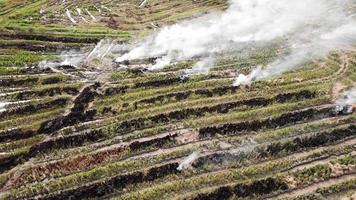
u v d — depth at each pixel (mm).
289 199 29156
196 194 29438
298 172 30781
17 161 32500
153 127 34938
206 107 36281
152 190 29828
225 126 34375
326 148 32500
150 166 31625
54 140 33875
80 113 36500
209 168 31312
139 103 37281
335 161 31531
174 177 30781
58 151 33188
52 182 30656
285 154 32188
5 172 31781
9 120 36188
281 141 33000
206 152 32469
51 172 31469
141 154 32688
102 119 35938
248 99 37031
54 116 36562
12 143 33875
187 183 30156
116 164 31656
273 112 35562
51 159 32562
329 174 30641
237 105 36469
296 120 34812
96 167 31719
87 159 32281
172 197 29422
